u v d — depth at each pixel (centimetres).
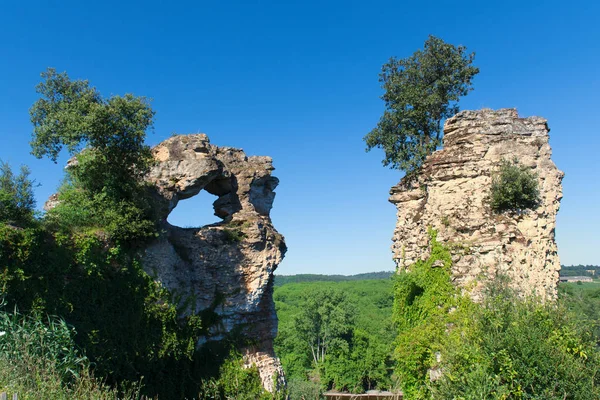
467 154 2112
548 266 2064
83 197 2406
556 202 2125
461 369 1528
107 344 2102
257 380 2870
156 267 2495
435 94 2883
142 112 2319
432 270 2038
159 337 2420
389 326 6078
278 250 3198
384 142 3095
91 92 2291
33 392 1104
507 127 2125
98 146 2284
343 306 6228
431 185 2188
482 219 2008
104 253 2217
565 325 1516
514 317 1555
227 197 3238
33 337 1406
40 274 1900
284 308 9281
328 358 5831
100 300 2145
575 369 1396
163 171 2862
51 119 2202
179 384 2542
